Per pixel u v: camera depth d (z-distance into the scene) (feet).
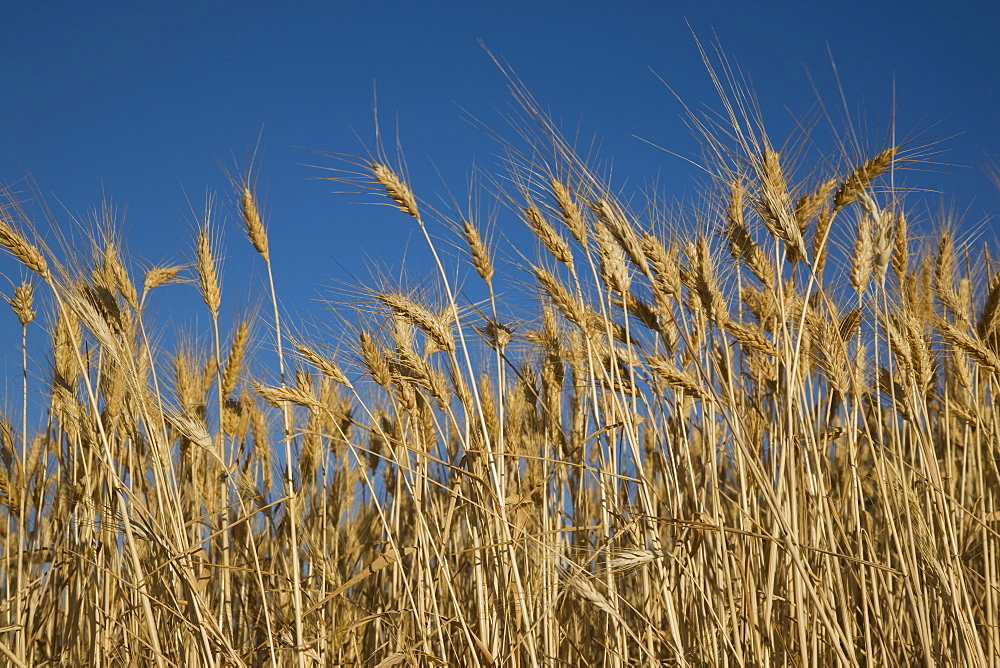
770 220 9.78
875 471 9.94
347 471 11.09
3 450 10.43
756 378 10.37
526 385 10.58
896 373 10.25
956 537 10.21
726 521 10.56
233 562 10.71
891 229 9.95
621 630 10.17
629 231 9.82
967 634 9.71
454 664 10.21
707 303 9.80
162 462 10.18
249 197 10.27
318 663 10.17
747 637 10.00
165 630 10.38
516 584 10.04
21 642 10.25
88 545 10.50
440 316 10.36
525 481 10.61
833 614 9.64
